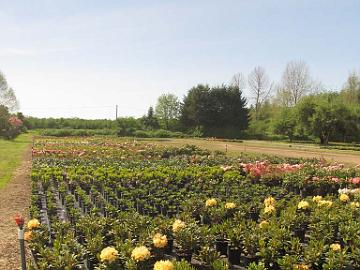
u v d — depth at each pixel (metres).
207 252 7.99
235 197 14.93
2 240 10.12
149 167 22.73
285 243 8.30
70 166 23.08
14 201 14.92
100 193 15.79
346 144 55.62
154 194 15.07
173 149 32.06
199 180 17.88
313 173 18.28
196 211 11.89
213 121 75.50
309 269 7.45
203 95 75.56
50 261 7.36
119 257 7.35
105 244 8.31
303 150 42.53
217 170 20.23
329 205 11.48
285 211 11.28
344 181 16.62
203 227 9.11
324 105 56.06
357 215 10.83
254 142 58.34
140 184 17.34
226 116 75.50
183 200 14.02
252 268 7.15
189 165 23.91
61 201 15.11
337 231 9.95
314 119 55.59
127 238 8.61
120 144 39.50
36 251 8.33
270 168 19.36
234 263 8.90
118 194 16.17
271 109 87.00
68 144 40.22
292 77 81.25
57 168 20.75
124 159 27.44
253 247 8.45
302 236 10.34
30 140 51.94
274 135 68.19
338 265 7.32
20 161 28.73
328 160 31.22
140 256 7.07
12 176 21.55
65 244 7.92
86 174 19.06
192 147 32.91
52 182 17.67
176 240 8.73
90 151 31.77
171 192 15.30
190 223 9.26
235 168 20.41
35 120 74.44
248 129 76.50
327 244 8.64
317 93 71.75
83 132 62.06
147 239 8.17
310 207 11.62
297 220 10.31
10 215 12.78
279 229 8.84
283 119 63.22
